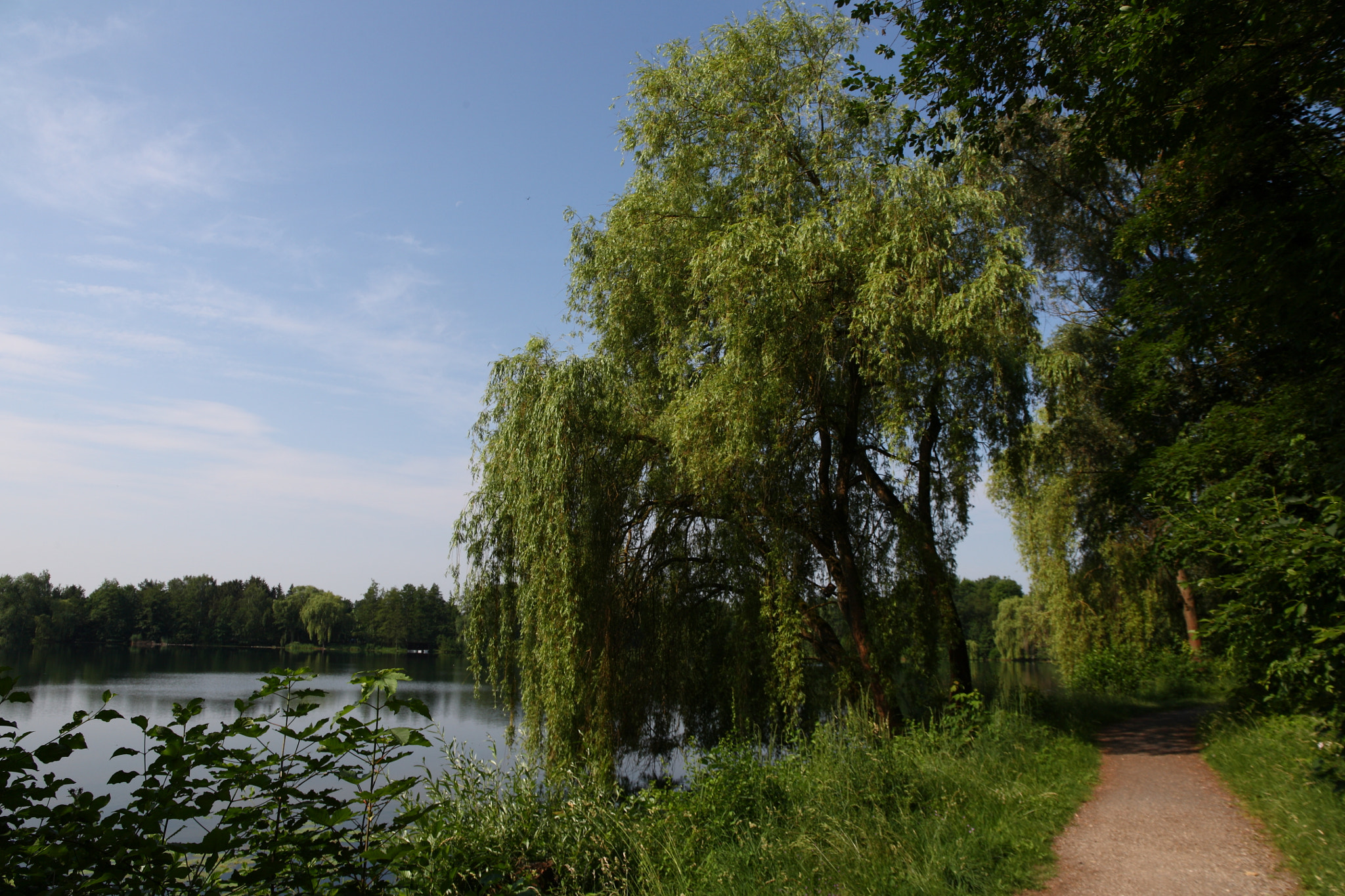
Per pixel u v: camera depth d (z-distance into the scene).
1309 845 5.55
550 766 9.16
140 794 3.52
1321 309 7.81
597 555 11.41
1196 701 18.38
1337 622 5.69
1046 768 8.97
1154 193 10.13
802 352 11.12
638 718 13.24
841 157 12.65
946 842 6.00
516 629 12.23
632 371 13.66
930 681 12.48
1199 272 9.42
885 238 11.03
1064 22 7.25
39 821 3.35
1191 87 7.07
